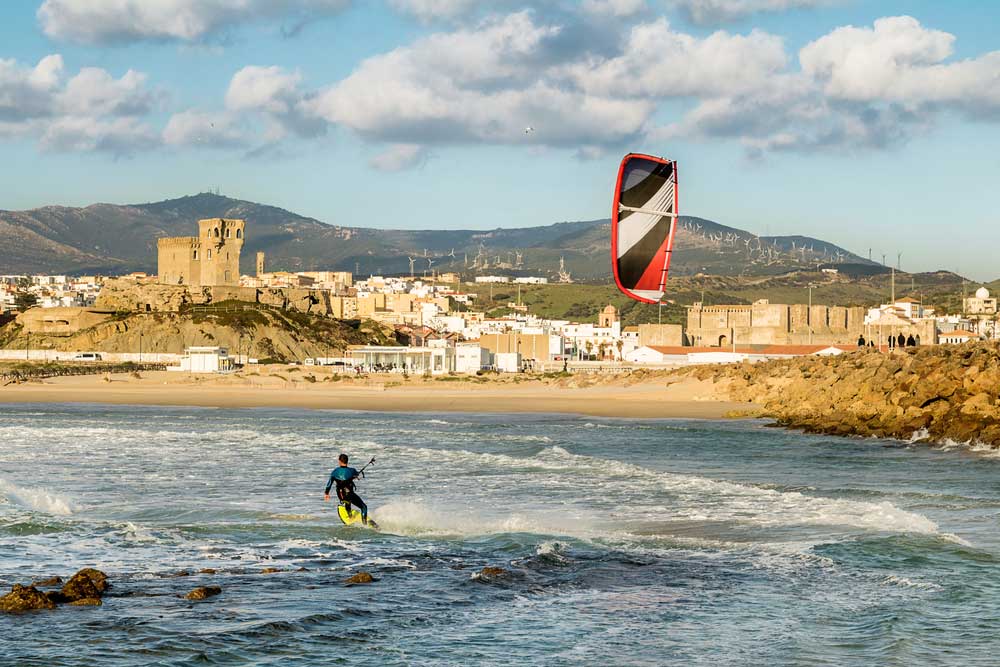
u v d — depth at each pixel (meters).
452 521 49.94
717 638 30.36
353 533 46.66
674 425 119.62
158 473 69.44
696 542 44.22
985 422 89.00
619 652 28.97
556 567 39.59
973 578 37.34
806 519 49.62
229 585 36.38
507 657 28.42
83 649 28.47
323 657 28.20
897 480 64.88
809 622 31.97
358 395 196.88
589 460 75.88
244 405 178.00
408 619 32.03
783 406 128.88
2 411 159.88
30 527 46.94
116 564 39.84
